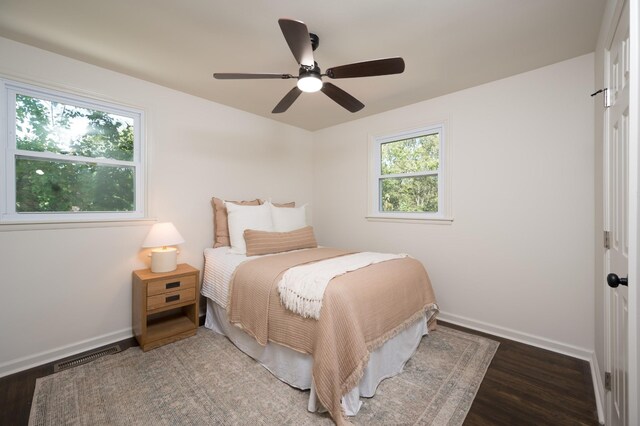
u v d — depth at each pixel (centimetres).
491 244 248
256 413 153
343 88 261
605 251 154
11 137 194
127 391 170
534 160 226
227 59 213
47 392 169
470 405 159
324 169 394
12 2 152
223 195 309
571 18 164
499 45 193
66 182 218
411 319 202
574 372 189
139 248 247
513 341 234
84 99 221
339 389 144
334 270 186
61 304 209
